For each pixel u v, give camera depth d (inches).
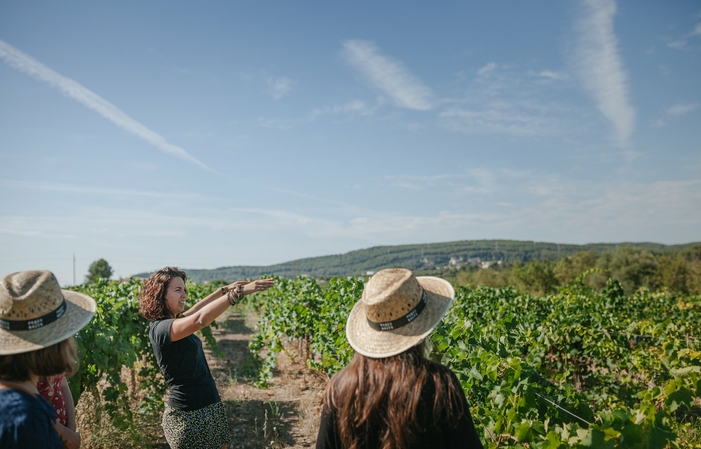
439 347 156.8
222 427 118.3
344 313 306.3
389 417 58.1
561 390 140.2
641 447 89.8
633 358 285.9
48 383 84.7
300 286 516.1
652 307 584.4
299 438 227.0
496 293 597.9
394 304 62.6
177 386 111.5
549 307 503.5
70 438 82.8
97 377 210.7
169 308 114.4
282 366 404.5
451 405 58.4
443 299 68.5
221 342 568.1
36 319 66.2
